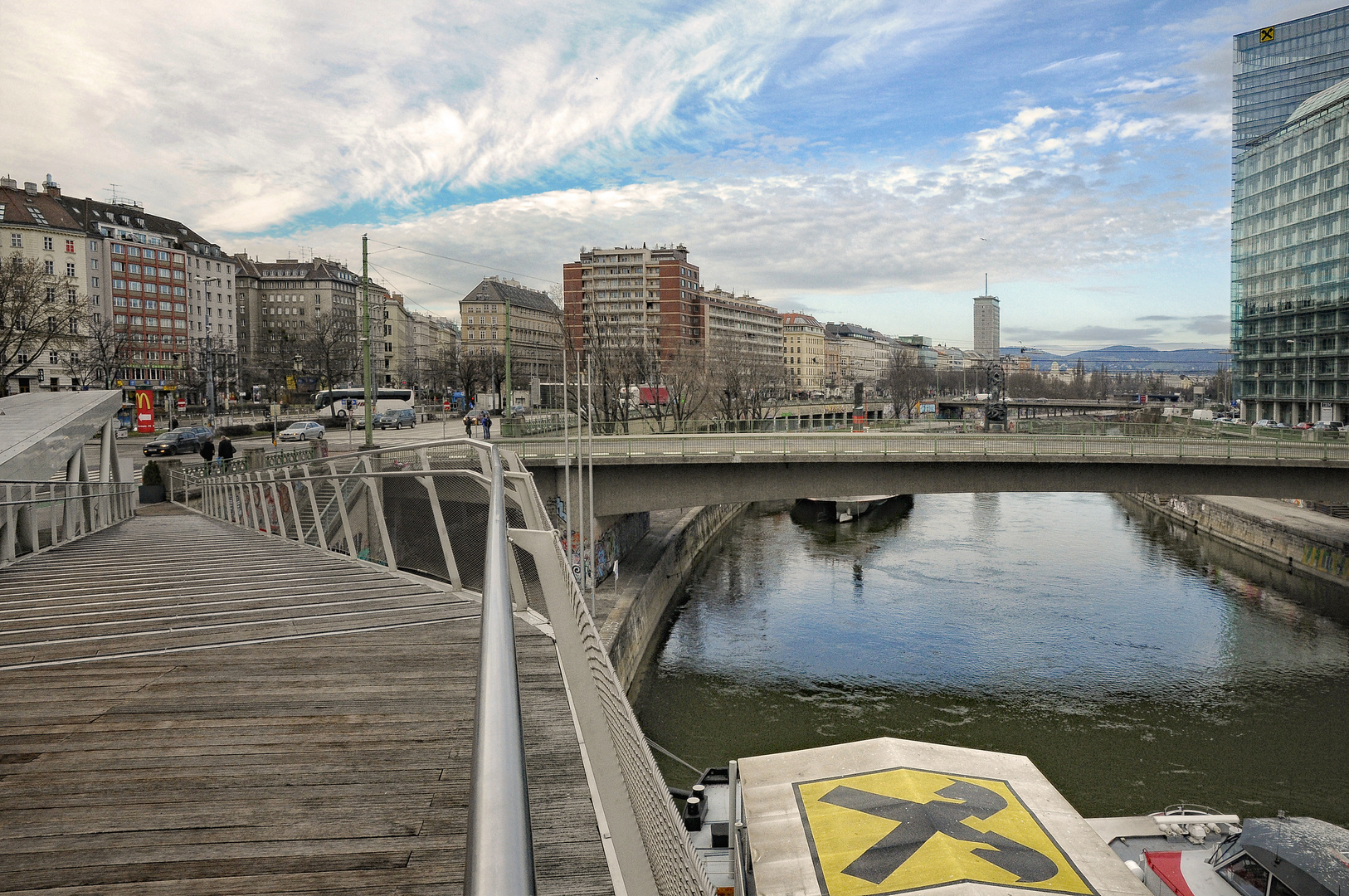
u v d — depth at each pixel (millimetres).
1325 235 89938
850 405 121625
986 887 9727
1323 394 90625
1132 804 19984
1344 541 38625
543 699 5430
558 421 54656
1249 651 30312
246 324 155500
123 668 6348
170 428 71625
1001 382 72938
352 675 6082
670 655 30328
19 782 4293
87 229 110250
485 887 775
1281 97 105938
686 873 2307
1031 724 24406
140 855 3557
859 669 28688
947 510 67062
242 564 12031
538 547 4648
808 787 12492
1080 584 39688
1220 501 54812
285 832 3766
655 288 145375
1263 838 13562
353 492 11977
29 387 84938
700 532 50969
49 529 16453
